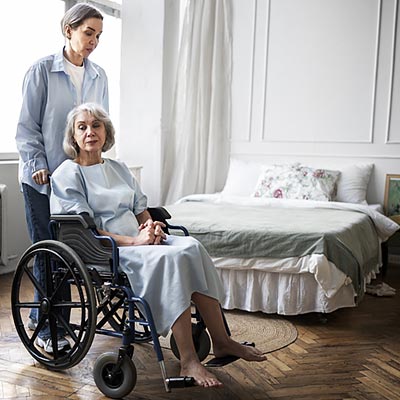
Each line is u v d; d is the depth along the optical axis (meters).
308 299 3.02
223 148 5.14
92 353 2.54
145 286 2.07
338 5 4.70
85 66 2.63
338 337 2.81
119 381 2.08
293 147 4.93
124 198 2.40
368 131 4.69
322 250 2.92
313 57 4.81
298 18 4.83
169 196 4.98
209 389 2.19
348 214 3.83
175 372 2.35
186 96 4.92
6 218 3.77
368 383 2.26
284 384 2.24
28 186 2.48
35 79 2.47
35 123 2.50
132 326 2.10
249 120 5.04
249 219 3.43
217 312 2.20
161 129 4.86
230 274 3.15
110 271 2.18
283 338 2.77
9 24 3.99
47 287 2.29
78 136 2.35
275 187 4.45
